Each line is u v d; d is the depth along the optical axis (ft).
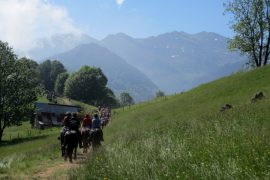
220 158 37.99
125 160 48.11
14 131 316.40
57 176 57.98
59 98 483.92
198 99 176.14
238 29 220.02
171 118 157.48
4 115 244.22
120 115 252.62
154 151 50.19
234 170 32.50
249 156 36.22
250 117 68.90
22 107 245.45
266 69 172.04
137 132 93.35
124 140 79.05
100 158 58.03
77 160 80.69
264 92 139.44
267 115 67.21
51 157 88.22
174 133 68.49
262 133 46.70
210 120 77.61
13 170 67.97
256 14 215.72
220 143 44.88
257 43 219.41
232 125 58.34
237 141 44.32
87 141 97.25
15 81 242.78
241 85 165.89
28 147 172.35
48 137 224.53
